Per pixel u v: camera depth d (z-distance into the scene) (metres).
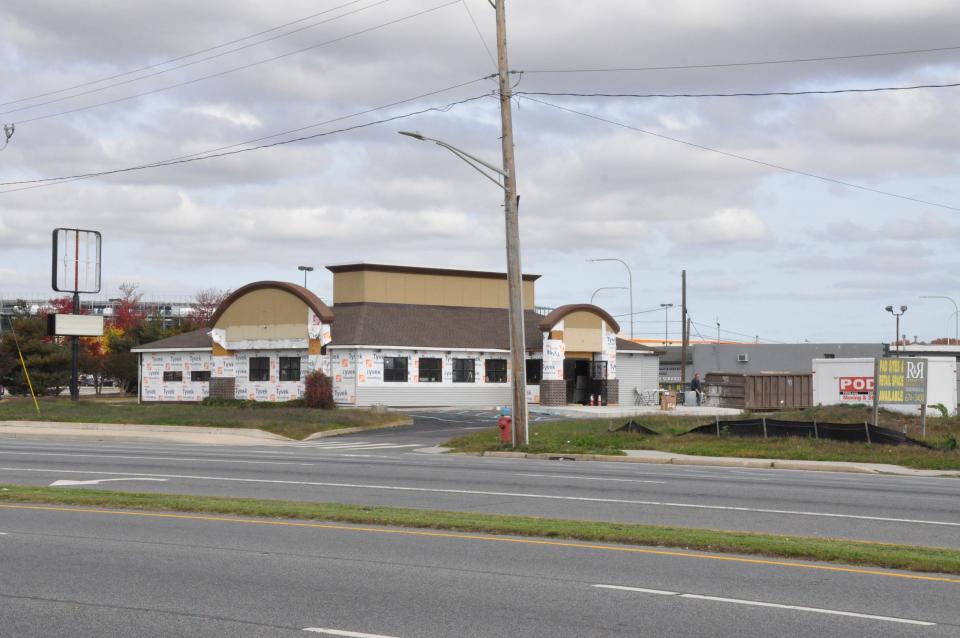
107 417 45.88
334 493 19.03
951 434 33.84
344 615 9.12
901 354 83.00
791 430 31.69
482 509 16.83
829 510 16.77
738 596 9.95
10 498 17.33
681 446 31.11
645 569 11.35
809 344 86.94
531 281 69.50
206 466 24.98
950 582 10.67
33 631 8.52
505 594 10.03
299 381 57.16
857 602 9.70
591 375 61.38
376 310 60.06
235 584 10.49
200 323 98.56
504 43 31.45
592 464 27.36
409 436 40.91
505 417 33.38
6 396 79.38
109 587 10.32
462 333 60.69
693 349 93.06
